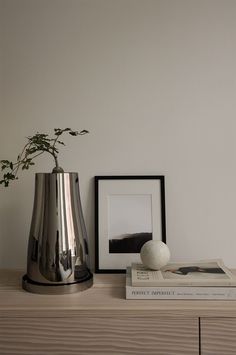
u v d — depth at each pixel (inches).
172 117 46.3
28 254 39.1
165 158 46.4
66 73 46.6
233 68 46.0
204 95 46.1
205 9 46.2
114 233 45.9
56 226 37.8
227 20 46.0
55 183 38.2
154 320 33.4
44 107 46.7
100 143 46.5
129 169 46.5
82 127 46.5
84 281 38.4
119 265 45.5
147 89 46.4
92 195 46.7
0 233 46.8
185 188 46.3
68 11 46.4
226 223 46.1
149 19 46.4
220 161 46.1
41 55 46.6
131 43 46.4
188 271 38.9
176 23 46.3
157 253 38.6
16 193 46.9
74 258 38.0
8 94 46.8
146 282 35.5
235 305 34.0
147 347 33.5
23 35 46.5
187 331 33.3
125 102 46.5
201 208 46.2
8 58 46.6
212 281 35.3
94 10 46.4
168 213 46.4
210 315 33.1
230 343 33.1
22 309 33.6
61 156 46.5
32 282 37.9
